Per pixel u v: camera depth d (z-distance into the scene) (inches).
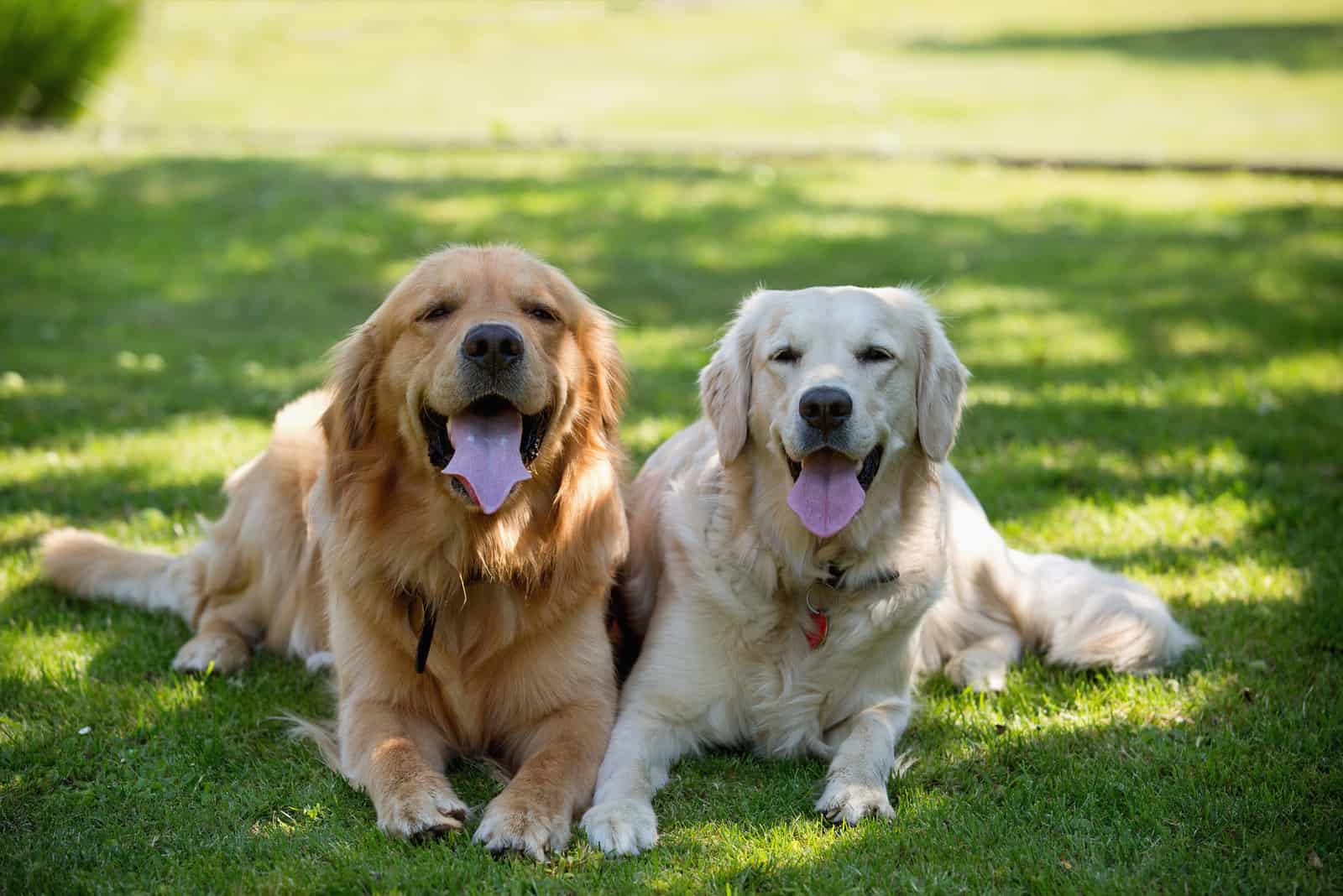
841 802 139.9
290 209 488.4
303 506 183.9
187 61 1039.0
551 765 143.9
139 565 200.4
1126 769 148.6
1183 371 326.0
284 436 189.9
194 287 413.7
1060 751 154.5
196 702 166.2
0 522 225.3
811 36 1243.8
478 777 154.9
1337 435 273.4
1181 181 566.6
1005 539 223.0
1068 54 1107.3
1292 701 164.1
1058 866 127.6
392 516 155.0
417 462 152.0
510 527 152.8
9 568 206.5
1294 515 227.8
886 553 158.9
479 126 778.8
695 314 381.4
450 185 526.9
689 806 145.0
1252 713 161.6
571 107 859.4
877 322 157.2
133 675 175.0
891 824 137.5
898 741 160.6
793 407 150.6
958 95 898.1
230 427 279.3
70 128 672.4
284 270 430.9
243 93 908.0
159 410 291.1
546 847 131.6
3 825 135.9
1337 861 128.2
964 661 182.1
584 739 151.4
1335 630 184.1
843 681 159.3
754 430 161.2
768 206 508.4
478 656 155.3
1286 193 534.6
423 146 626.8
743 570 158.2
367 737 149.0
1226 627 187.3
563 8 1422.2
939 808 141.0
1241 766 148.0
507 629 154.9
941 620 188.1
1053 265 435.8
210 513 234.1
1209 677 172.6
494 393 143.3
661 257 444.5
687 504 168.1
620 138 719.1
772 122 792.9
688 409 292.2
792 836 135.6
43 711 161.5
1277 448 266.4
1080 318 377.1
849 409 147.6
